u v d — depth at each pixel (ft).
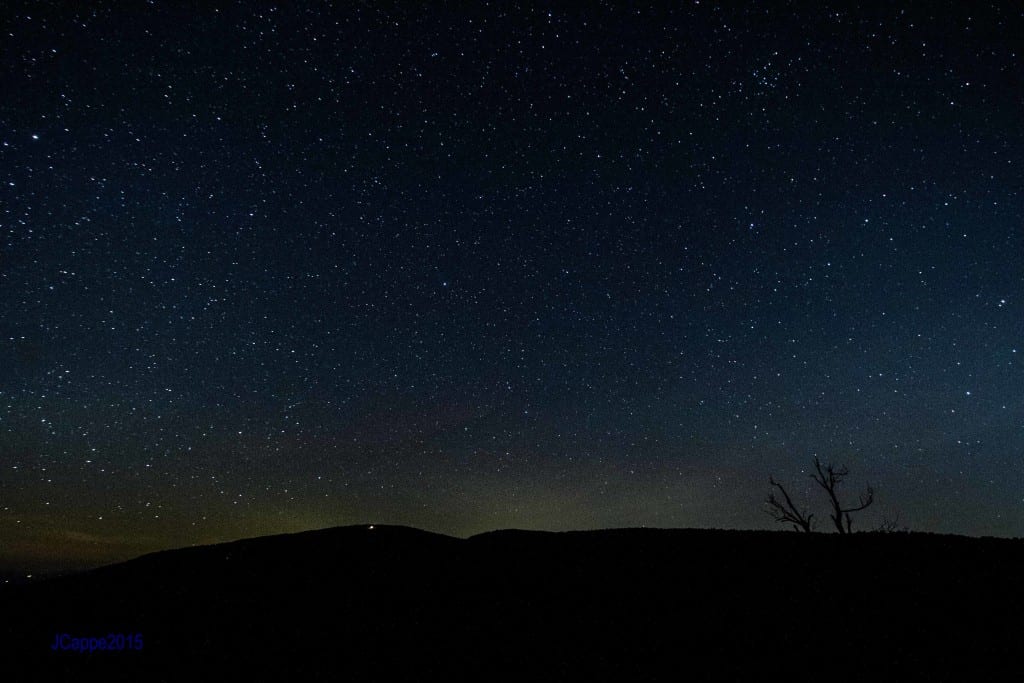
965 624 26.71
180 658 26.03
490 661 25.13
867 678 22.56
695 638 26.63
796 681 22.59
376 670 24.54
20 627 29.66
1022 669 22.70
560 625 28.55
